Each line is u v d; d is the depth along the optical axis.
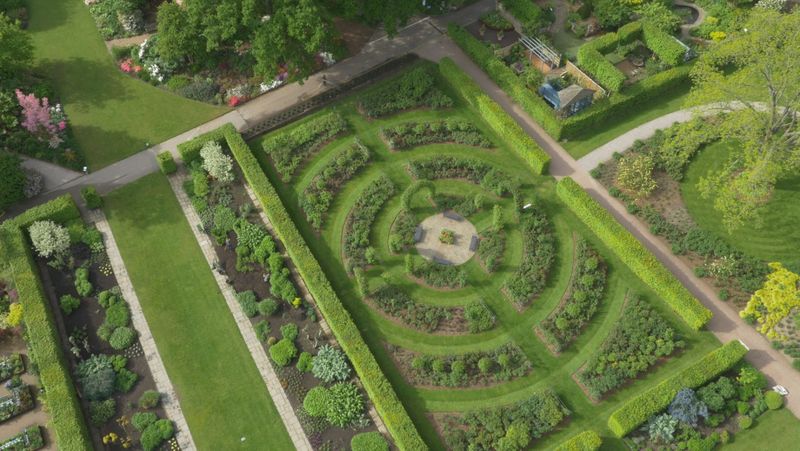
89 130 71.06
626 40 75.38
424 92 72.56
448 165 67.06
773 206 64.06
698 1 81.94
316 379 54.72
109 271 60.94
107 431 52.25
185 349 56.56
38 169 67.88
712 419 51.09
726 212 62.69
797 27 56.91
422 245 61.97
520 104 72.31
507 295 58.59
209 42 66.62
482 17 80.12
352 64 76.75
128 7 79.44
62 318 57.81
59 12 82.31
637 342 55.19
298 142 68.94
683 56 72.81
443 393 53.62
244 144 67.19
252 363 55.84
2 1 81.31
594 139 69.75
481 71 76.00
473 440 50.84
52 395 51.31
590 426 51.72
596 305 57.53
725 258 59.62
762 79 61.44
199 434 52.22
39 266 60.81
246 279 60.34
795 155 59.34
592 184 66.31
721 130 62.28
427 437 51.50
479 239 62.28
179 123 71.88
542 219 62.78
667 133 67.31
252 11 63.72
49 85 73.81
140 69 75.50
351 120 71.44
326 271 60.59
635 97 70.56
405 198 62.09
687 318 56.28
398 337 56.62
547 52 74.81
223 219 63.75
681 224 62.81
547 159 65.31
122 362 55.28
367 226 62.81
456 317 57.44
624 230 60.34
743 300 58.00
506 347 55.38
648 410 50.69
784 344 55.38
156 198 66.06
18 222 60.94
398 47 78.50
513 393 53.34
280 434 52.22
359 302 58.62
